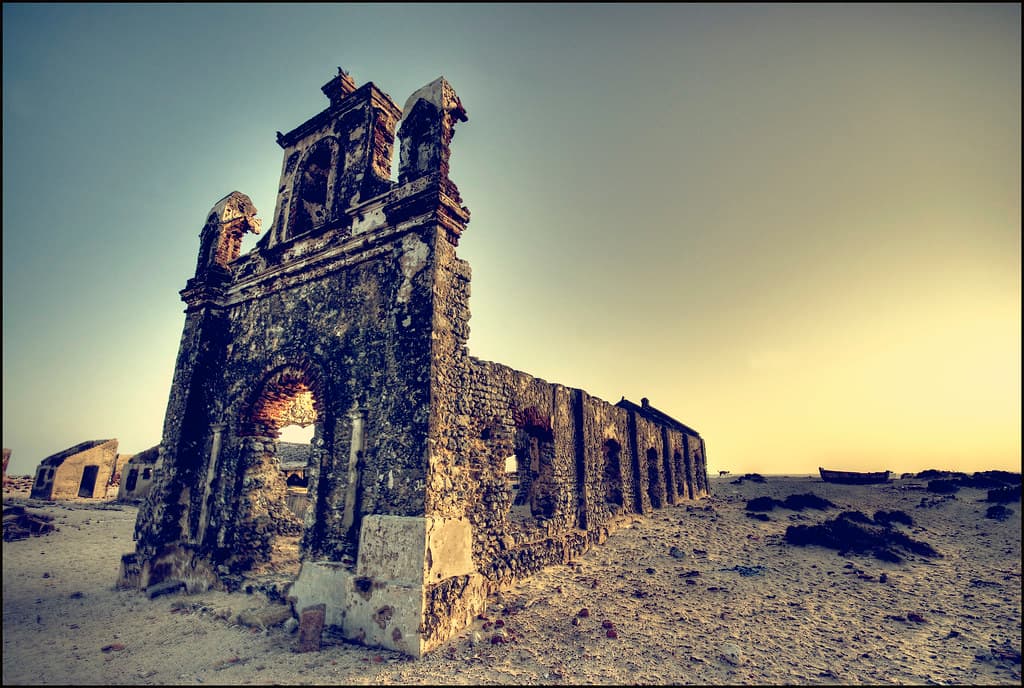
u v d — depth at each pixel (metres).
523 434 11.80
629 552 11.12
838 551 11.41
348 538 6.60
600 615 7.00
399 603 5.71
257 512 8.77
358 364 7.41
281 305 9.20
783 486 25.78
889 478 25.72
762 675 5.16
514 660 5.41
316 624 5.72
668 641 6.10
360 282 7.89
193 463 9.34
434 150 7.54
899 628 6.73
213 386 9.89
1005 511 15.39
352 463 6.87
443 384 6.70
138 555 8.80
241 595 7.67
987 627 6.80
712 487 27.81
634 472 15.78
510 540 8.23
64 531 15.08
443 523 6.20
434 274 6.93
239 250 11.20
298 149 10.55
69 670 5.12
